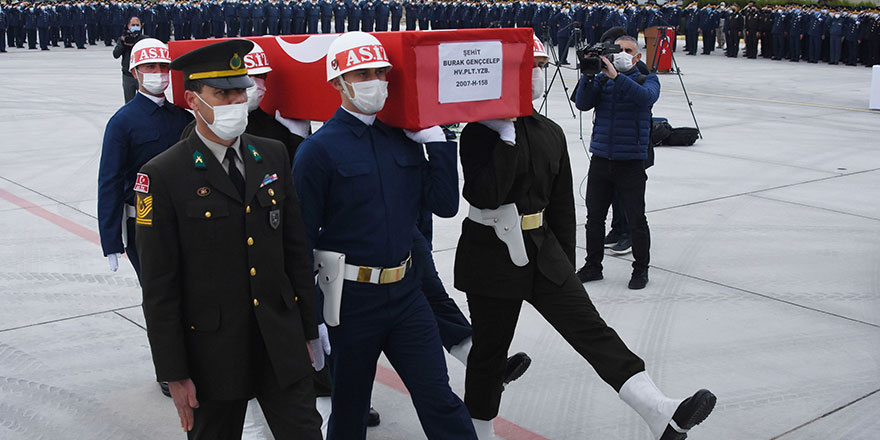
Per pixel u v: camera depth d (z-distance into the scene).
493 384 3.56
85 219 7.53
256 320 2.64
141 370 4.51
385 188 3.03
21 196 8.31
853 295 5.82
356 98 2.91
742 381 4.44
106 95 16.34
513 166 3.24
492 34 3.12
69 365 4.54
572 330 3.43
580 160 10.69
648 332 5.13
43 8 28.72
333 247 3.04
